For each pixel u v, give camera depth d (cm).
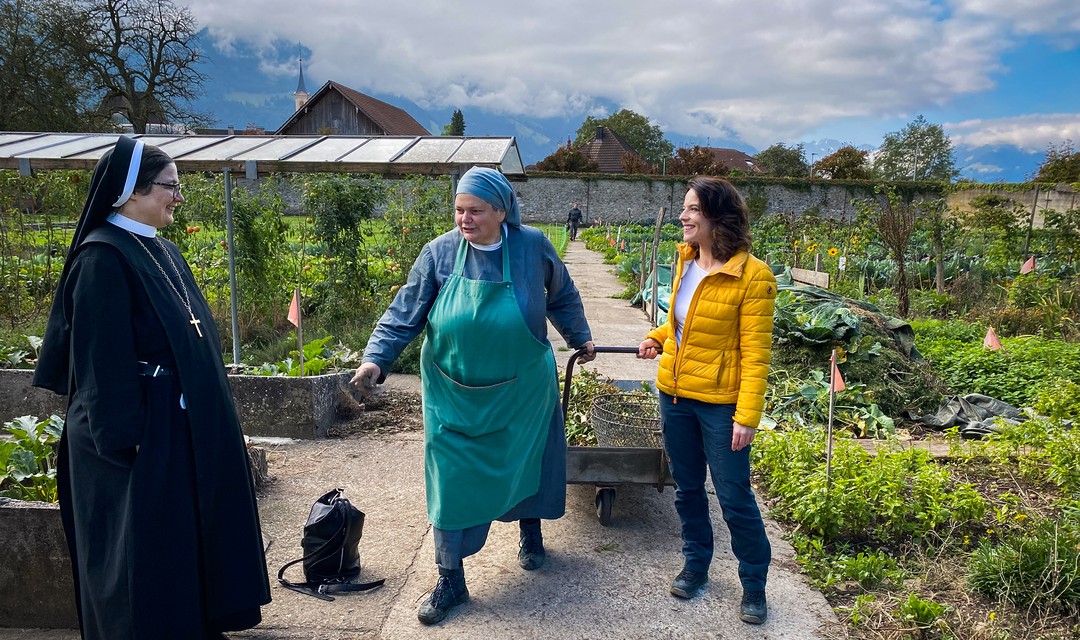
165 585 232
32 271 990
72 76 3033
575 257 2152
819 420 562
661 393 301
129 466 232
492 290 281
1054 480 432
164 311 238
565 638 281
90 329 225
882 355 623
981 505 365
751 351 273
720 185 277
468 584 320
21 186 942
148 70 3312
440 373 291
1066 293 981
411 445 496
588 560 341
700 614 299
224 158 733
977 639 281
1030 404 611
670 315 299
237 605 253
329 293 901
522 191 3881
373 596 310
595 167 4741
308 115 4397
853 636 285
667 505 403
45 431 397
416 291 296
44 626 292
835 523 354
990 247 1478
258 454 425
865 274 1287
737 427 273
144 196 243
